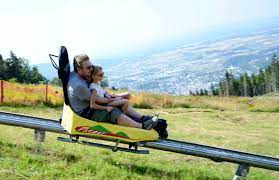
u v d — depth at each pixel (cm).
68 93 748
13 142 897
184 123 2038
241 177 770
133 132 744
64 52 742
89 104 751
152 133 758
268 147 1479
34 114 1936
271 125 2266
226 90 17825
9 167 707
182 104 2986
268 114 2786
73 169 736
